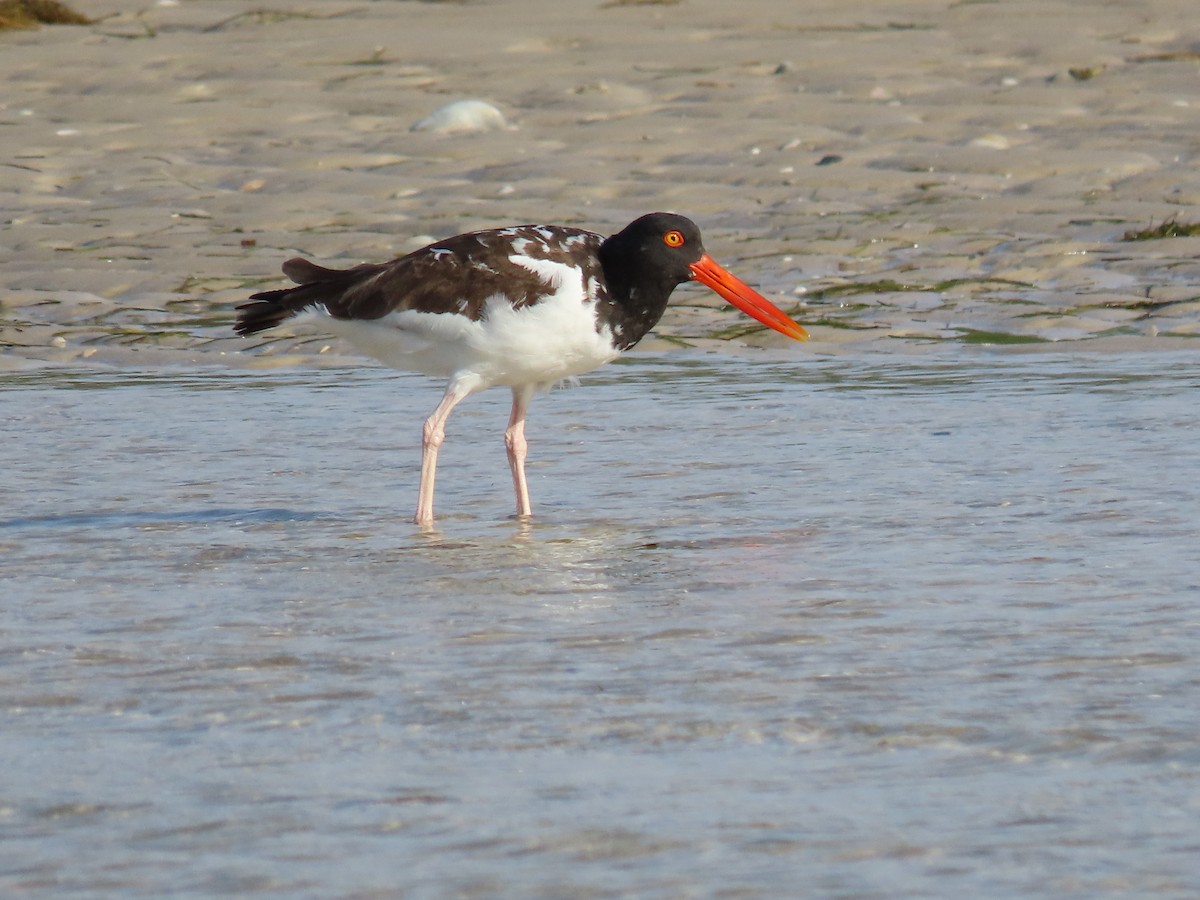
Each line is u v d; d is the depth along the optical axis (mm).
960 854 5910
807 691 7676
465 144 28656
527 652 8367
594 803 6406
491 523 11625
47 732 7258
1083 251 21672
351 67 36000
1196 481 12078
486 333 11844
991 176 25844
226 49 38156
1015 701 7480
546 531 11297
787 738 7086
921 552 10375
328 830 6184
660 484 12672
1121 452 13172
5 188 26734
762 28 39562
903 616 8914
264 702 7625
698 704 7523
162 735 7199
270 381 17297
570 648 8430
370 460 13758
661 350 18594
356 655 8344
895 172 26125
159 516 11797
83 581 9984
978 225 23172
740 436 14328
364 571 10227
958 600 9211
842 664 8078
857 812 6289
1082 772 6645
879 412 15172
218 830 6191
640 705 7523
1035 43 36000
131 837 6141
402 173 27062
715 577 9906
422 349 12102
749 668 8047
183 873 5840
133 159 28500
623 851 5973
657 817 6266
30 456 13859
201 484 12836
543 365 12062
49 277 21859
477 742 7086
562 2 44000
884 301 20141
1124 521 11000
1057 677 7797
